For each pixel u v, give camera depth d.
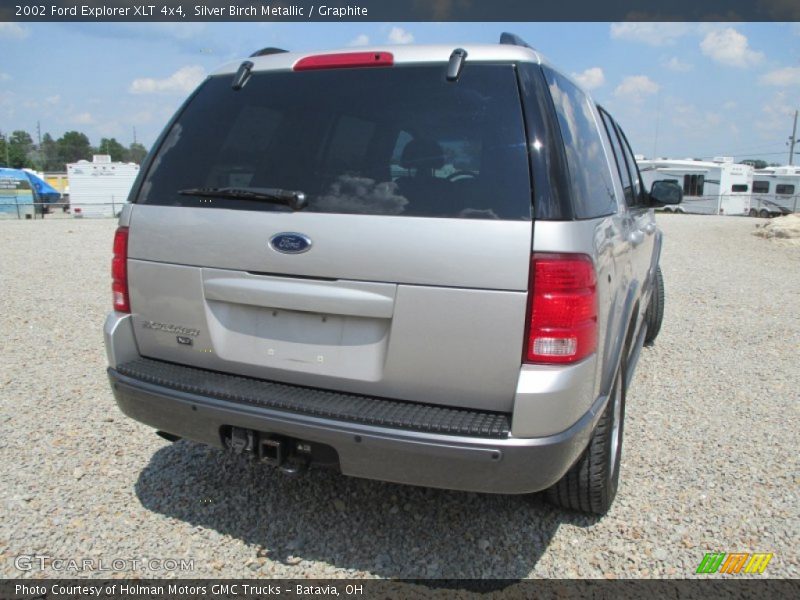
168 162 2.93
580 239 2.35
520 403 2.28
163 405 2.71
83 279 9.33
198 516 3.08
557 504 3.13
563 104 2.71
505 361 2.32
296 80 2.83
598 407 2.64
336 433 2.38
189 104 3.05
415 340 2.40
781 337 6.55
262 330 2.67
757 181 35.75
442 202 2.38
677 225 23.98
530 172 2.34
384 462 2.38
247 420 2.52
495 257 2.29
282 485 3.37
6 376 4.90
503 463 2.29
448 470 2.33
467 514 3.15
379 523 3.06
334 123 2.66
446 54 2.63
